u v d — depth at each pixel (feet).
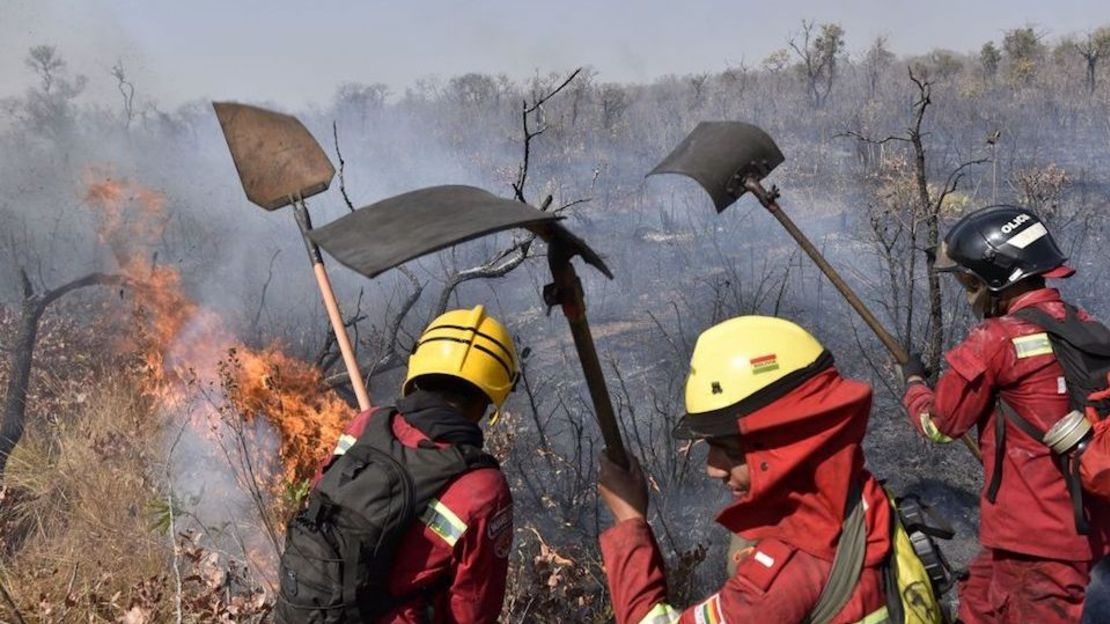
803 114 58.95
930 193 32.89
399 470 6.92
